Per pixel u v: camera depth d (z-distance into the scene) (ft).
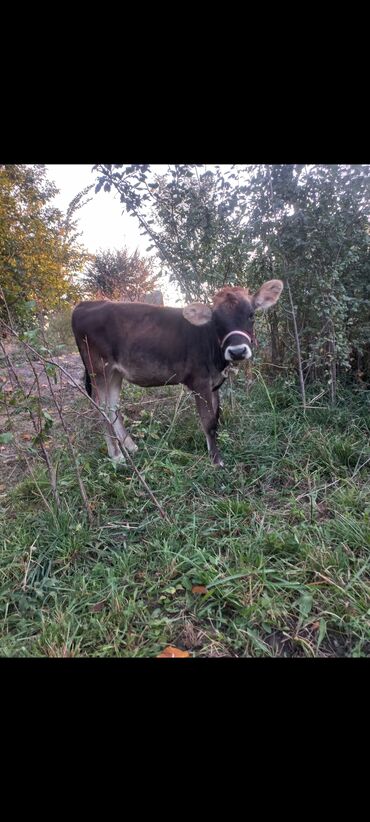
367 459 6.40
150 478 6.15
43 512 5.54
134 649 3.79
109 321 6.67
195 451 7.09
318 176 6.82
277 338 9.09
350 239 7.03
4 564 4.80
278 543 4.75
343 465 6.43
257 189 7.11
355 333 8.13
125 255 21.67
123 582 4.51
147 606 4.27
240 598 4.17
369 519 5.01
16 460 7.17
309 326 8.12
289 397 8.32
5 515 5.73
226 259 7.71
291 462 6.45
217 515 5.47
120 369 6.88
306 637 3.84
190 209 7.41
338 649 3.76
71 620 3.96
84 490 5.57
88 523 5.40
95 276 21.34
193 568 4.58
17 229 14.19
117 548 5.02
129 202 7.23
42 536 5.15
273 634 3.91
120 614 4.07
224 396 8.43
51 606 4.32
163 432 7.77
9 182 14.23
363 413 7.77
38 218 15.60
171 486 6.09
